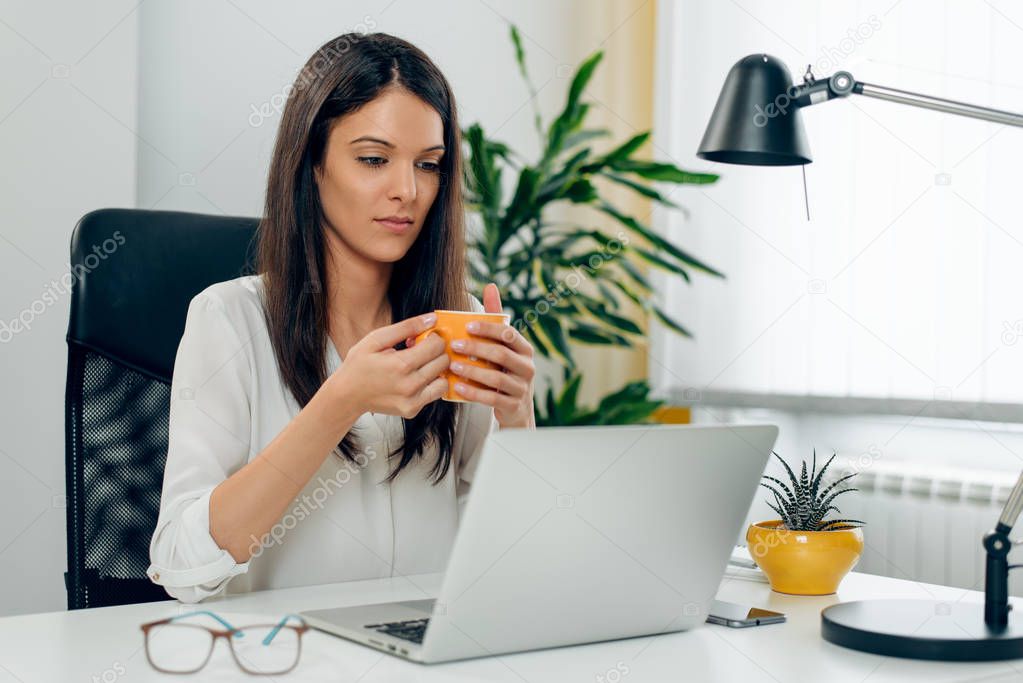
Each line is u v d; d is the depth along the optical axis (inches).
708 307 113.6
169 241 59.8
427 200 53.9
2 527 81.9
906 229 94.4
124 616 40.9
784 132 47.4
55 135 83.3
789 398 104.7
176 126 92.8
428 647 33.1
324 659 34.1
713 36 113.9
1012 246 86.5
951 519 88.5
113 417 56.7
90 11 84.5
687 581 37.8
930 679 32.8
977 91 89.0
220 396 51.6
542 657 34.9
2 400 81.6
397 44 53.0
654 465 34.5
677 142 118.3
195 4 93.5
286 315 54.1
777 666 34.1
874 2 97.0
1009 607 37.4
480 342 44.3
